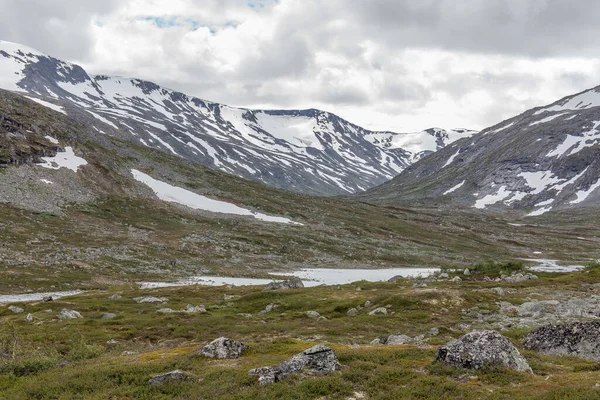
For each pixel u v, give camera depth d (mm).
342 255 176000
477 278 95188
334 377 24203
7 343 38000
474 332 26828
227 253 154625
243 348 32844
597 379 21734
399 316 57500
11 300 81125
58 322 57625
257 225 198500
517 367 24594
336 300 71500
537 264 178875
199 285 106062
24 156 180000
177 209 197625
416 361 27219
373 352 29531
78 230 143875
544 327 33219
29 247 118375
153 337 49031
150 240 150625
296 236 192000
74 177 186375
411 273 149125
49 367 31859
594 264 98875
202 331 51906
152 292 91188
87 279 103500
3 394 25453
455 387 21906
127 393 23953
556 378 22672
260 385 23719
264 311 69000
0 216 136500
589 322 30953
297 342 36156
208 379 25266
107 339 47094
